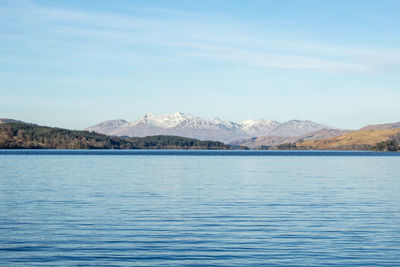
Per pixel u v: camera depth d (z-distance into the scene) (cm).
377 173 11400
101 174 10144
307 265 2644
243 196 5769
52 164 15375
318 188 6938
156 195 5825
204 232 3484
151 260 2727
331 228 3659
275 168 14012
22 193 5925
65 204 4909
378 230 3584
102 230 3528
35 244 3056
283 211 4516
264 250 2964
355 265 2645
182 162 19100
